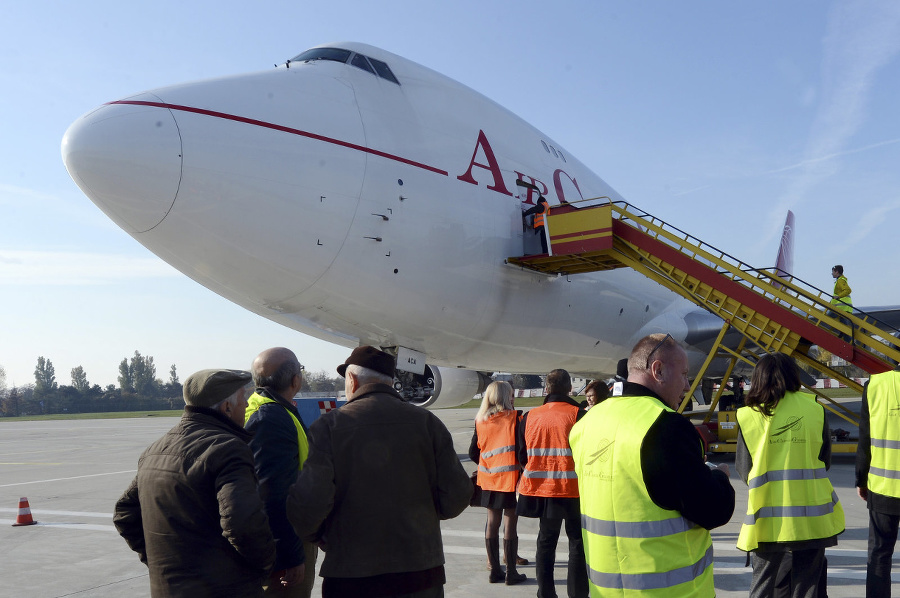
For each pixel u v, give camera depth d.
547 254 11.06
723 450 12.23
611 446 2.96
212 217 7.82
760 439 4.40
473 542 7.65
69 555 7.34
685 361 3.13
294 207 8.28
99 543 7.93
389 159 9.32
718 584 5.79
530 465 5.36
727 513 2.81
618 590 2.89
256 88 8.63
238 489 3.15
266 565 3.24
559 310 12.41
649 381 3.11
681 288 11.29
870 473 4.96
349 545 3.22
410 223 9.39
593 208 10.77
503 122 12.08
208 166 7.71
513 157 11.74
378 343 10.42
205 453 3.25
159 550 3.26
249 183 7.96
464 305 10.43
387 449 3.30
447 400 17.05
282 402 4.21
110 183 7.39
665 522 2.85
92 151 7.32
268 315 9.46
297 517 3.15
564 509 5.18
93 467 16.53
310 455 3.27
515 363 12.84
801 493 4.31
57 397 115.12
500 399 6.13
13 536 8.38
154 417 56.38
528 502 5.36
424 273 9.63
